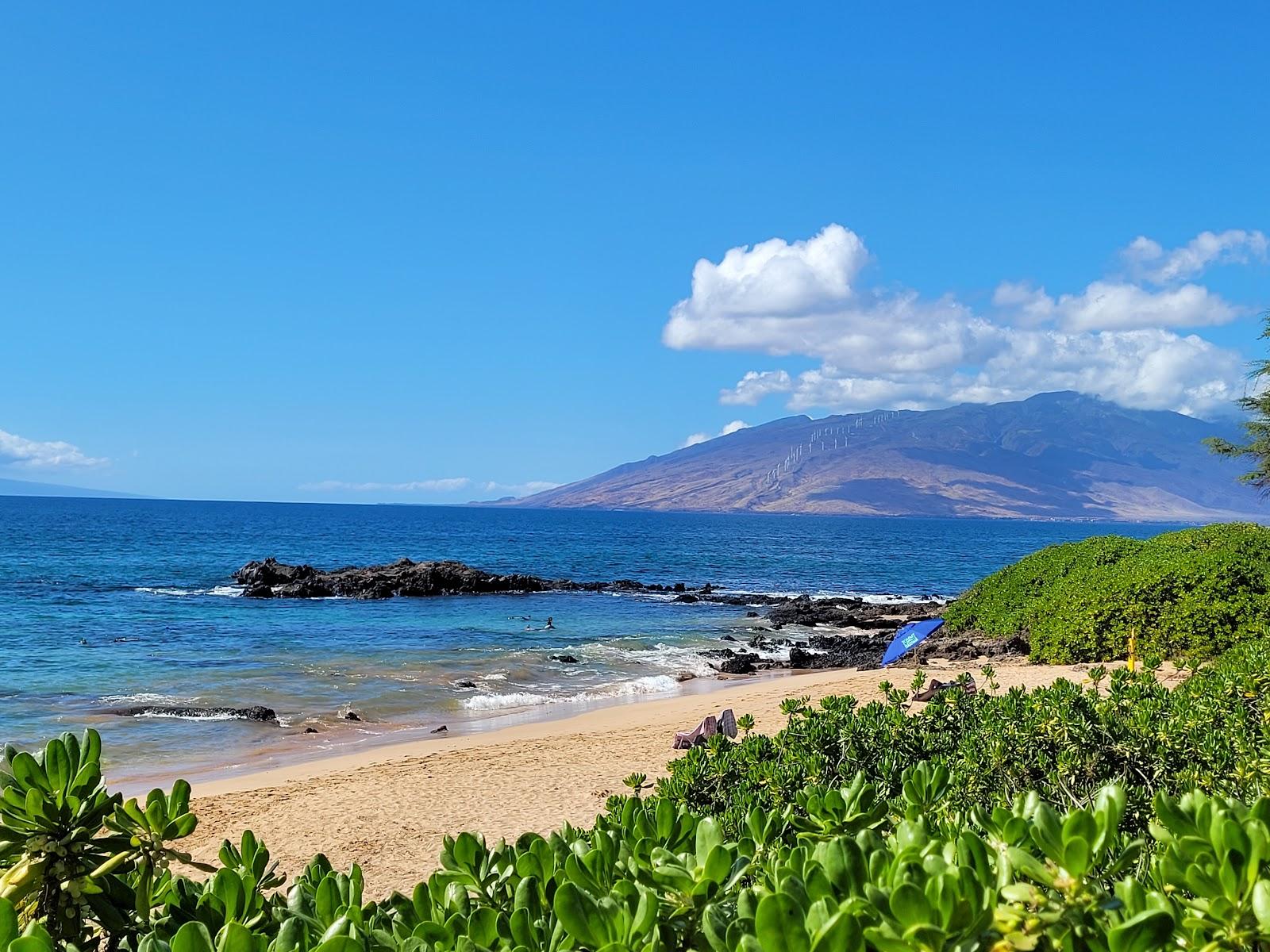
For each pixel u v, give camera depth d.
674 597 51.00
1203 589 19.09
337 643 30.95
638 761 13.87
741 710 17.75
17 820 2.04
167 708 19.67
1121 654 19.75
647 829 2.66
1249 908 1.56
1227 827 1.62
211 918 2.06
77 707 19.95
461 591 51.66
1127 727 5.95
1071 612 21.39
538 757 14.44
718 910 1.84
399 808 11.73
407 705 21.20
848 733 7.01
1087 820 1.62
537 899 2.08
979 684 17.73
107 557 68.06
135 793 13.45
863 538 151.75
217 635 32.41
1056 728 5.97
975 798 5.68
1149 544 26.73
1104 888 1.74
